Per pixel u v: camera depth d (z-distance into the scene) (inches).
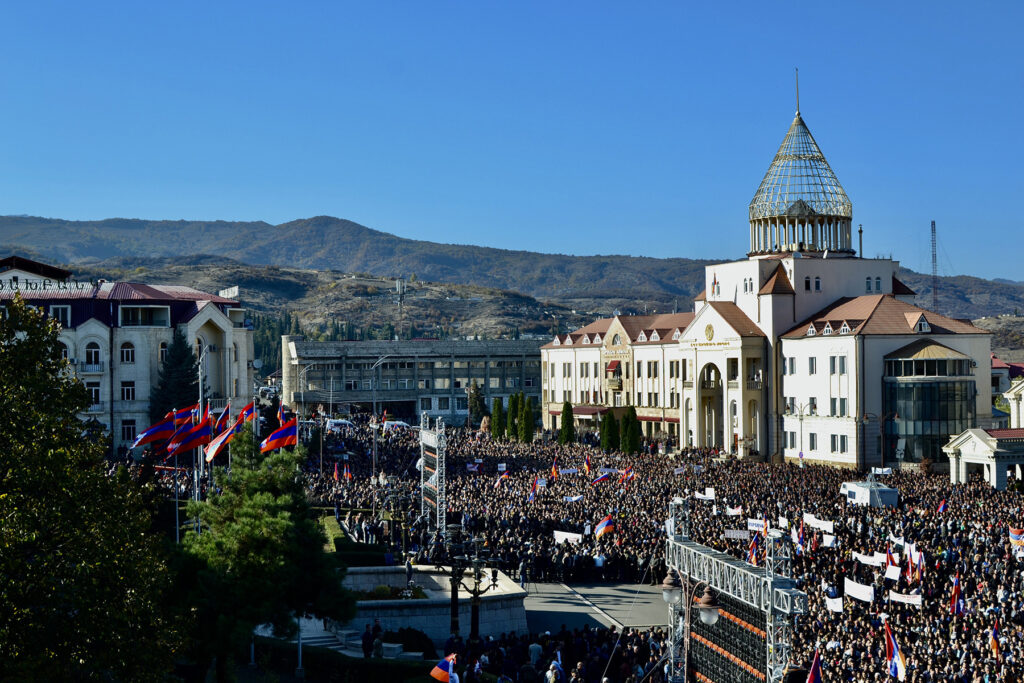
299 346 7696.9
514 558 2524.6
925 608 1921.8
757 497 3021.7
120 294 4655.5
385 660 1653.5
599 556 2539.4
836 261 4901.6
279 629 1557.6
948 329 4434.1
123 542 1198.3
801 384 4675.2
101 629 1126.4
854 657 1582.2
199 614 1491.1
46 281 4869.6
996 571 2096.5
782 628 1312.7
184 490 2898.6
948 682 1483.8
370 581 2176.4
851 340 4340.6
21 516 1114.1
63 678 1103.0
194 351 4690.0
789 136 5319.9
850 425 4352.9
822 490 3149.6
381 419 6648.6
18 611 1082.7
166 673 1300.4
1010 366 6983.3
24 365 1259.2
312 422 5821.9
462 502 3132.4
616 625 2094.0
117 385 4562.0
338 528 2704.2
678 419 5541.3
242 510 1566.2
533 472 3791.8
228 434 2383.1
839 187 5231.3
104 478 1248.2
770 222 5226.4
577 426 6471.5
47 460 1163.3
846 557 2252.7
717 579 1434.5
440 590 2204.7
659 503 2962.6
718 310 4990.2
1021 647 1600.6
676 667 1563.7
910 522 2578.7
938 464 4217.5
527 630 2095.2
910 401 4252.0
